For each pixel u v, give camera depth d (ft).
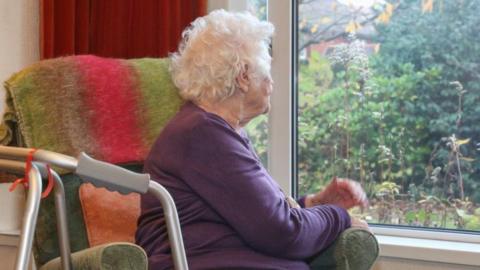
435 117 7.18
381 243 7.01
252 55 5.29
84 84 5.90
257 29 5.40
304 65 7.60
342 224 5.47
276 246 4.98
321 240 5.28
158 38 7.07
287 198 5.82
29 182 3.68
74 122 5.77
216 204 4.90
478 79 7.00
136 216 5.85
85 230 5.79
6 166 3.80
